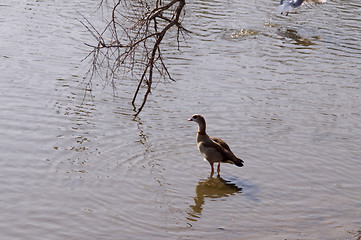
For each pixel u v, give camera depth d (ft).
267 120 51.26
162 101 55.06
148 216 35.17
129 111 52.21
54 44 69.72
